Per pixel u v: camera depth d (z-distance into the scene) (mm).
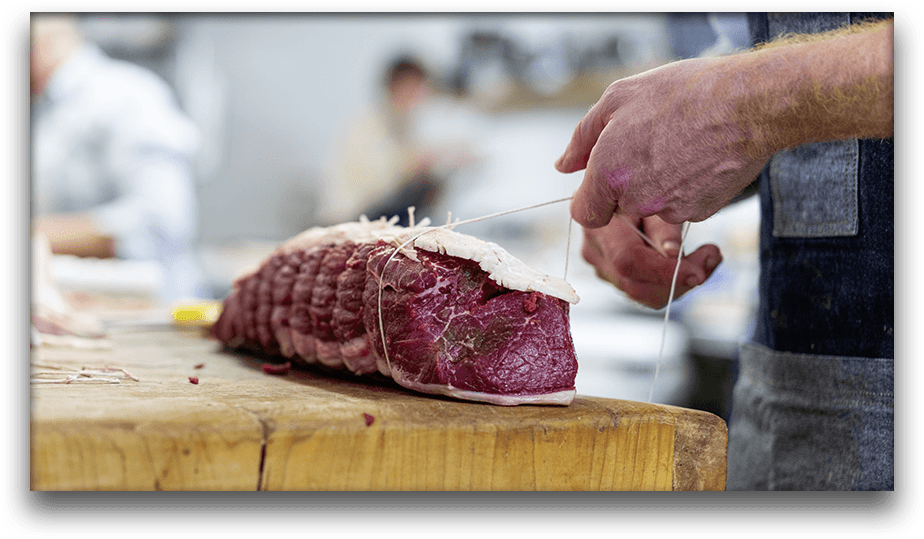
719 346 3807
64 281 3699
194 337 2561
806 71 1160
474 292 1409
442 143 4934
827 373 1712
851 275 1694
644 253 1854
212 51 6734
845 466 1684
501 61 4656
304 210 7238
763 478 1818
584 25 4363
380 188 4980
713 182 1267
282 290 1902
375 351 1513
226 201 7113
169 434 1038
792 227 1781
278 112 7027
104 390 1414
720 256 1842
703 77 1215
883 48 1143
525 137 5324
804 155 1731
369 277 1526
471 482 1176
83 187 4223
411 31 6672
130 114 4223
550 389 1374
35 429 997
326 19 6645
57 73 4121
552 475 1218
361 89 7047
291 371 1858
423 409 1254
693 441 1290
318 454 1104
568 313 1438
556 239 5176
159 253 4344
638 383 3996
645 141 1254
